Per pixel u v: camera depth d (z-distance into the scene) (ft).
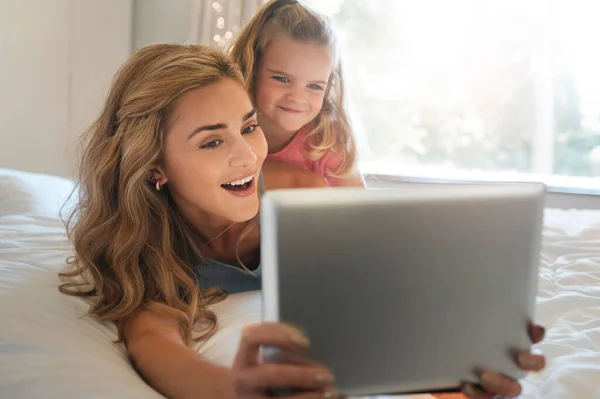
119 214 3.72
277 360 2.21
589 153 9.43
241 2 9.12
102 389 2.88
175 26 9.78
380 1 9.89
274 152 4.94
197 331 3.61
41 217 5.28
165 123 3.62
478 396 2.45
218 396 2.72
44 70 9.03
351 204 2.19
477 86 9.71
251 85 4.77
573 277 4.85
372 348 2.25
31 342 3.15
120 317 3.55
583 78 9.31
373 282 2.22
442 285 2.29
